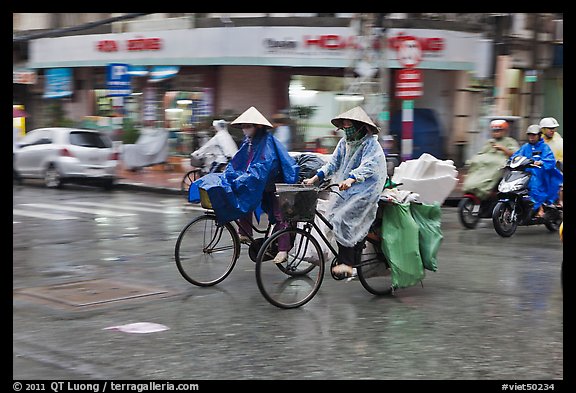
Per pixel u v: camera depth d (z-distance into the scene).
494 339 6.16
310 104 22.48
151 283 8.27
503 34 21.80
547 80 25.56
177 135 23.91
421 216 7.87
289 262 8.30
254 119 7.81
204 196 7.64
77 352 5.76
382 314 6.99
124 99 25.50
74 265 9.30
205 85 23.62
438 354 5.77
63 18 27.28
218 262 8.26
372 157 7.30
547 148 12.20
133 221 13.60
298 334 6.30
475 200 12.71
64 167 19.48
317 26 21.16
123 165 23.62
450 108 23.78
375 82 16.64
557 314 6.98
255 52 21.66
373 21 16.50
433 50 21.81
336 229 7.32
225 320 6.73
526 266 9.36
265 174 7.70
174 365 5.47
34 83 28.55
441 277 8.67
